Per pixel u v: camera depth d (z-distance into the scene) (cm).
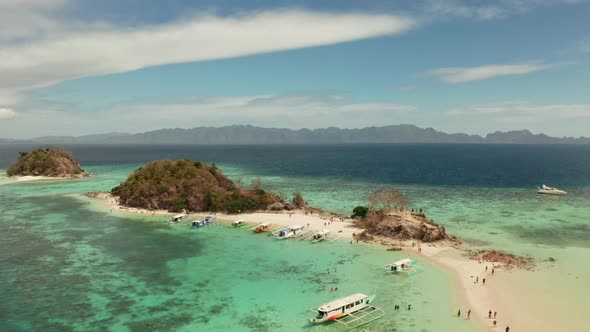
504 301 6128
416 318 5606
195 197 13075
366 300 5975
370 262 7969
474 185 19575
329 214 12362
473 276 7138
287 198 15500
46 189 18275
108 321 5578
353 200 15300
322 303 6119
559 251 8588
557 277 7075
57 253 8662
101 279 7156
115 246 9194
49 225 11256
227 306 6041
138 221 11769
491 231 10294
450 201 14850
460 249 8706
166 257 8400
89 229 10800
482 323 5459
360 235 9731
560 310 5819
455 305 6006
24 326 5441
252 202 12788
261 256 8425
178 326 5431
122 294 6500
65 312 5850
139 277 7250
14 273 7444
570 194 16462
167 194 13325
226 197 13012
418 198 15538
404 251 8612
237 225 11094
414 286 6744
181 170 14125
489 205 14000
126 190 14388
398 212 9950
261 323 5503
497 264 7731
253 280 7081
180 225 11256
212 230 10669
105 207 13850
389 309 5888
